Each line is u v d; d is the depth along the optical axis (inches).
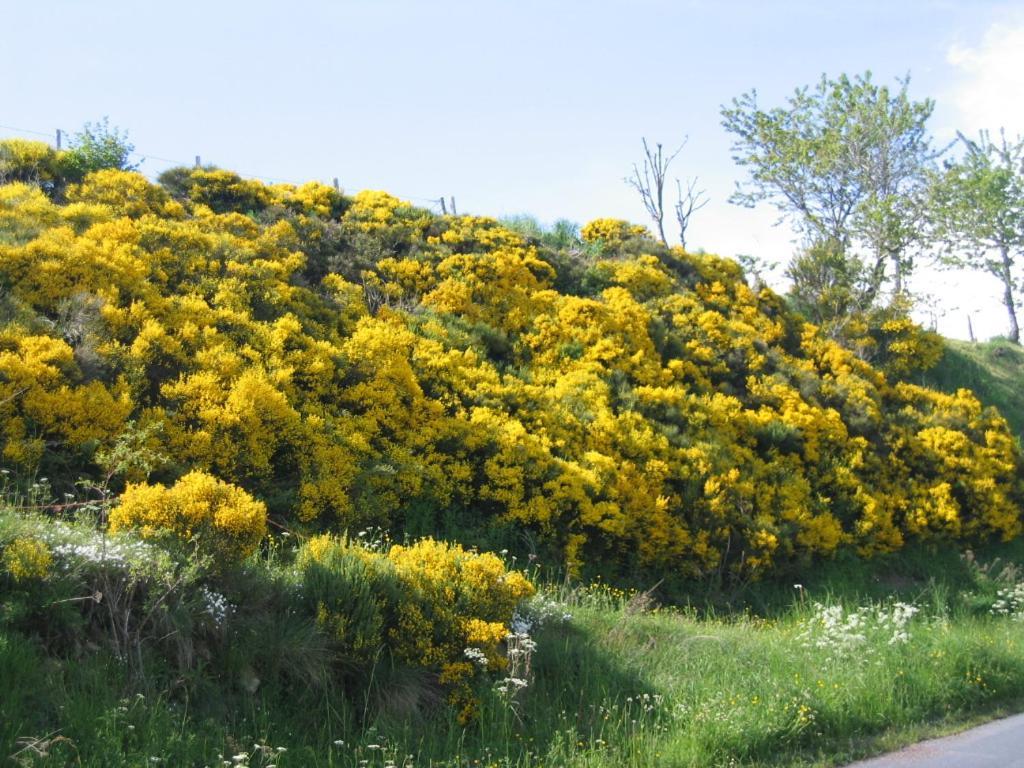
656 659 336.5
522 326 675.4
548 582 417.1
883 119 1112.2
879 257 1025.5
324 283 615.5
